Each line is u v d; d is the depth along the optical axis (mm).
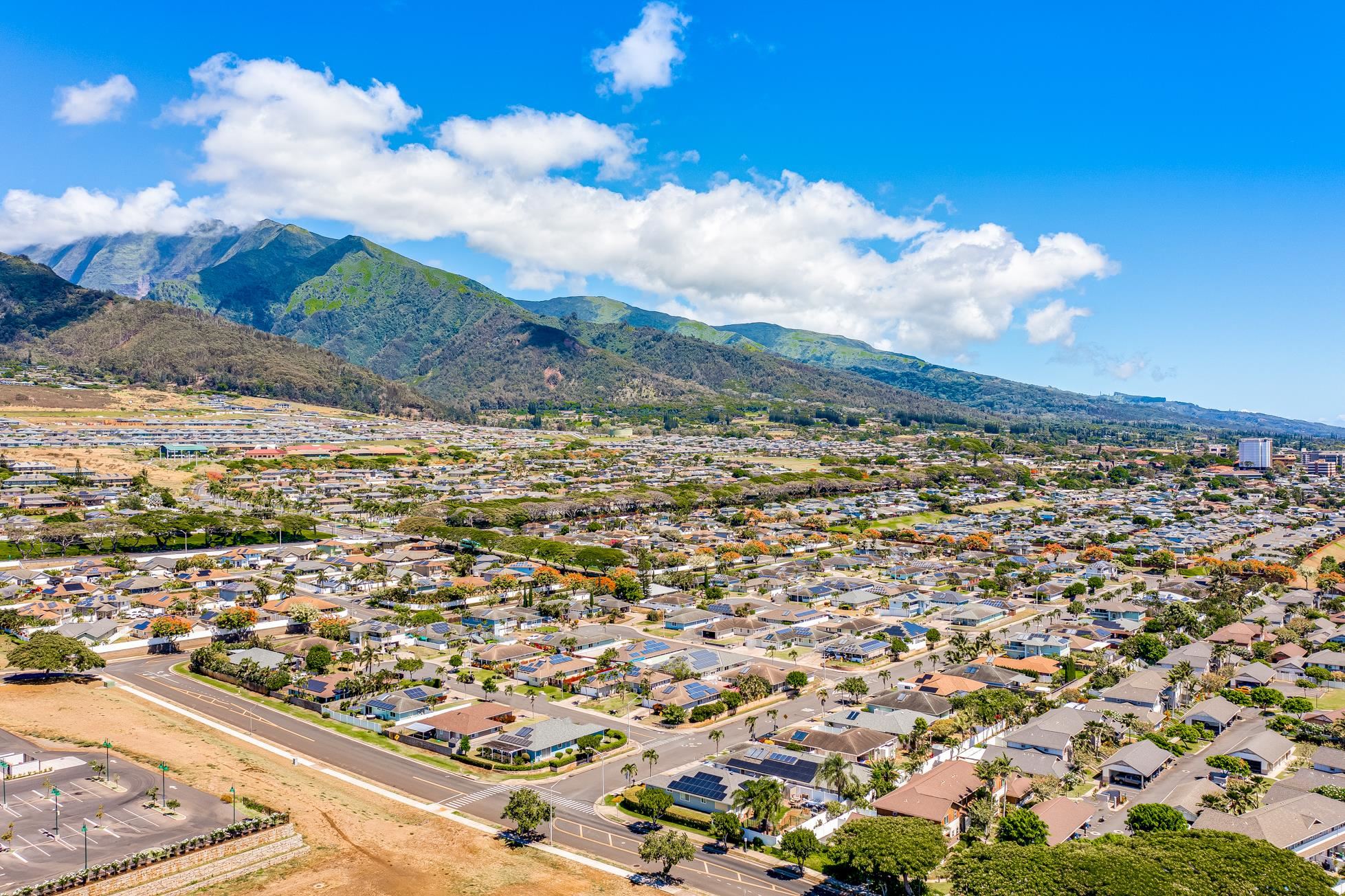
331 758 186250
